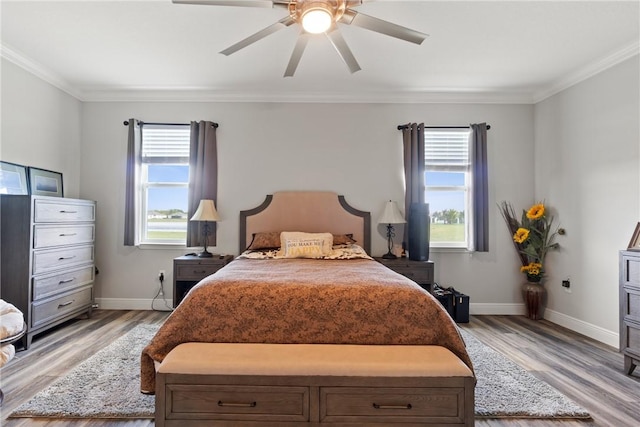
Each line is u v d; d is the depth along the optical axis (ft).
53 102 11.46
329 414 5.16
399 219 12.11
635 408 6.34
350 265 9.14
